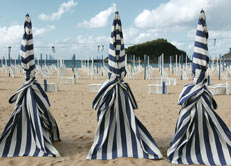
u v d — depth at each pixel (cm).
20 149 390
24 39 400
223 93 1155
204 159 359
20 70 3027
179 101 372
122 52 400
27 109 397
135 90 1326
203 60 365
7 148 389
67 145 446
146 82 1883
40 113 405
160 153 379
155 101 963
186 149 366
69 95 1138
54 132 457
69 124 606
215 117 368
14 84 1648
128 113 390
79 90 1341
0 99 989
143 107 837
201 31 363
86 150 420
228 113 727
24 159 371
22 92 400
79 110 788
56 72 3438
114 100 392
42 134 387
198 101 368
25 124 397
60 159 375
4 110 768
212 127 368
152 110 784
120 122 390
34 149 391
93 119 662
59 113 739
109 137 386
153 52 9450
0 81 1881
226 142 362
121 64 399
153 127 575
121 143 386
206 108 367
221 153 360
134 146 384
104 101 390
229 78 2306
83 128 569
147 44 9762
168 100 988
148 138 400
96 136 390
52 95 1134
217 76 2642
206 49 365
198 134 367
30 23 406
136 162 361
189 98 369
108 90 391
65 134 518
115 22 395
